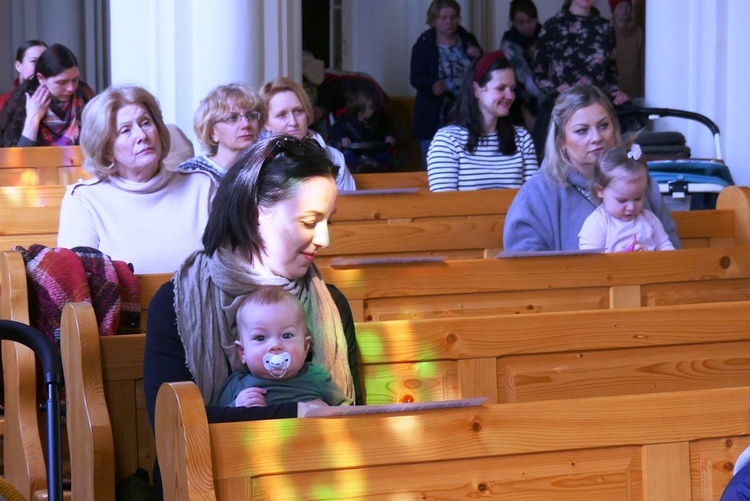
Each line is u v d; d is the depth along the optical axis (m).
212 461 2.61
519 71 10.76
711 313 3.86
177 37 7.98
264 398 3.19
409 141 12.32
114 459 3.49
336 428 2.70
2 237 5.48
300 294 3.35
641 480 2.91
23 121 8.08
